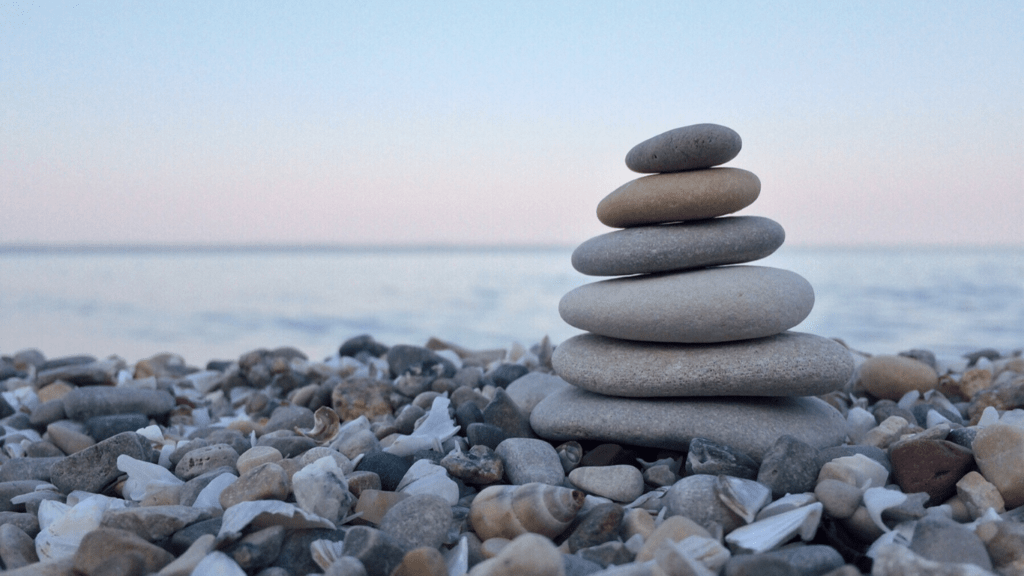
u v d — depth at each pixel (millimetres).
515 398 3107
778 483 1895
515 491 1878
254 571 1625
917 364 3334
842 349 2352
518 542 1411
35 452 2836
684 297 2275
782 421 2287
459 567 1620
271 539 1648
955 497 1934
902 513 1709
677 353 2350
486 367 4582
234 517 1692
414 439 2447
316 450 2242
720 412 2287
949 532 1564
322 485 1804
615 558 1655
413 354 4133
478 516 1857
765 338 2367
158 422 3578
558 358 2621
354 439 2479
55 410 3381
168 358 5512
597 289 2520
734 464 2006
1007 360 3930
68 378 4066
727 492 1764
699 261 2377
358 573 1500
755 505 1750
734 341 2363
